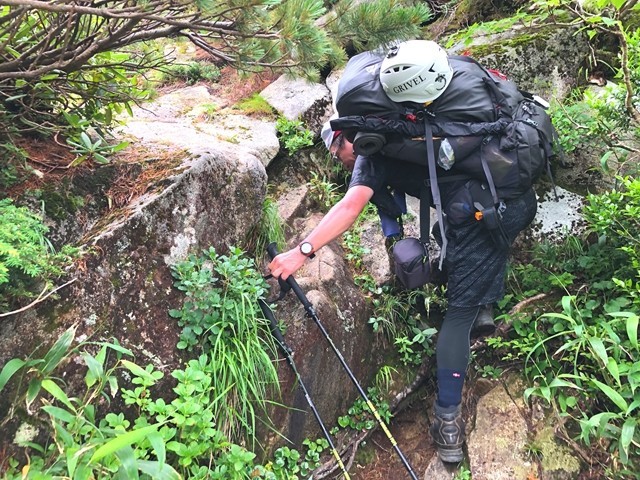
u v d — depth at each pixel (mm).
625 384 2246
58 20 1865
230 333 2168
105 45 1851
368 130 2129
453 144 2168
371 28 1854
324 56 1859
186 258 2166
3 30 1932
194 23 1741
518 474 2291
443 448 2387
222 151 2553
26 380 1615
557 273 2854
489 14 3928
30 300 1672
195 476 1775
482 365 2717
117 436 1510
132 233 2004
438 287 2977
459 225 2340
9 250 1524
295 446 2348
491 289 2406
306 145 3439
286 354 2273
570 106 3074
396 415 2764
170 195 2137
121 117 3154
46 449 1596
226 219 2408
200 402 1888
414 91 2096
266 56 1958
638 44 2596
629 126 2717
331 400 2510
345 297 2707
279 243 2832
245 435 2117
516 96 2355
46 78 1899
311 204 3279
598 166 2975
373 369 2760
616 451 2213
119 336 1872
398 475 2514
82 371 1740
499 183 2236
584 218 2852
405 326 2893
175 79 4062
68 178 2068
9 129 1944
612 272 2613
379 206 2570
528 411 2490
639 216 2322
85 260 1848
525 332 2652
